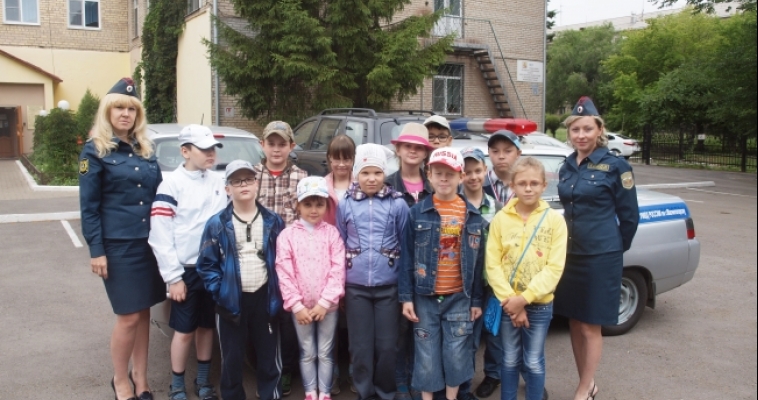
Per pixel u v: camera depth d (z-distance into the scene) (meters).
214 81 15.13
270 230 3.80
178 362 3.96
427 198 3.78
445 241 3.74
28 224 10.34
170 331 4.37
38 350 4.96
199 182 3.88
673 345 5.11
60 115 16.00
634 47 35.03
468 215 3.74
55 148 15.89
